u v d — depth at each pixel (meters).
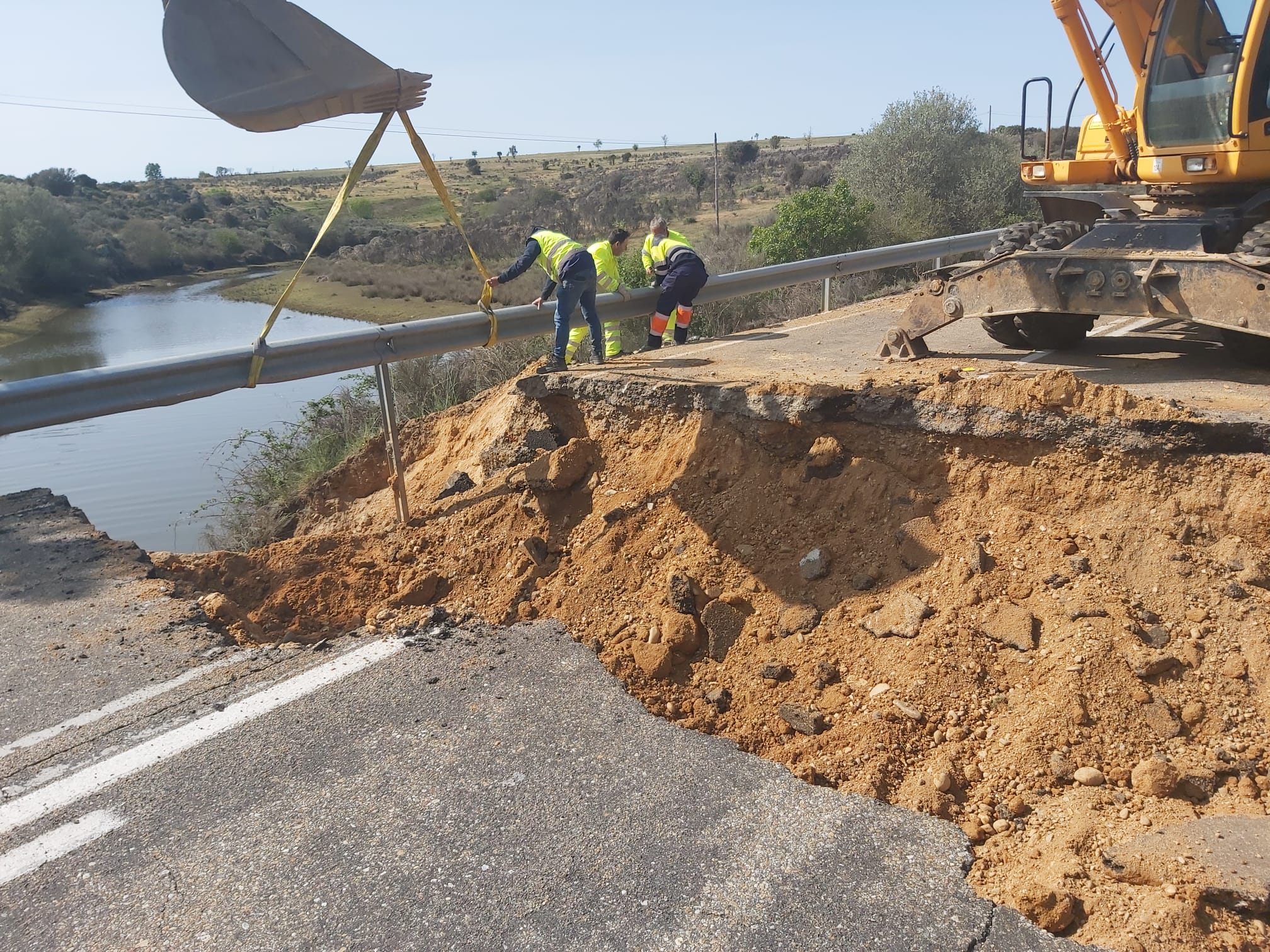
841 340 8.21
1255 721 3.55
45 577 5.18
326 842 3.16
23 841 3.19
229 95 4.84
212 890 2.96
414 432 8.61
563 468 5.72
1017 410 4.62
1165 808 3.29
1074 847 3.14
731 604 4.64
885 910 2.85
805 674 4.18
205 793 3.43
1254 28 5.88
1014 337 7.42
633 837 3.18
